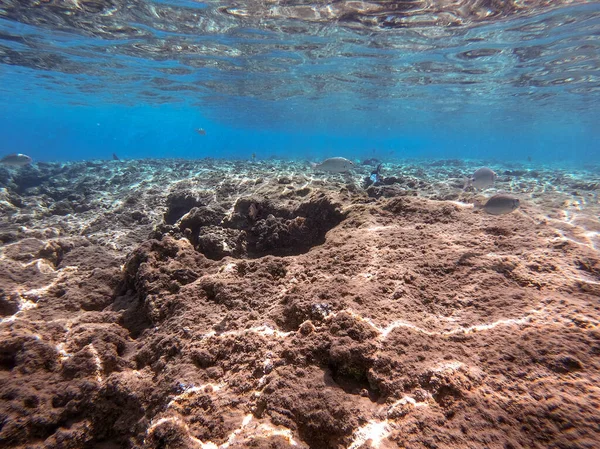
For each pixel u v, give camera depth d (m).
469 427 1.63
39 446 2.19
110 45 14.69
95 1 10.43
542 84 20.98
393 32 12.80
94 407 2.33
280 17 11.54
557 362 1.87
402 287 2.78
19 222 8.59
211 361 2.37
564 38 13.06
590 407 1.59
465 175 14.68
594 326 2.08
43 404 2.35
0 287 3.91
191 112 46.25
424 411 1.77
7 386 2.46
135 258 3.98
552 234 3.42
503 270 2.87
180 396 2.10
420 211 4.35
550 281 2.63
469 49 14.55
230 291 3.11
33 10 11.09
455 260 3.13
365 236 3.88
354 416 1.84
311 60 17.22
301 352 2.29
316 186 7.03
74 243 5.92
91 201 10.49
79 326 3.10
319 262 3.48
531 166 24.30
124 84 23.78
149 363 2.66
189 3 10.50
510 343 2.08
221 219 5.91
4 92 29.34
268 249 5.48
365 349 2.16
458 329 2.30
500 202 3.96
